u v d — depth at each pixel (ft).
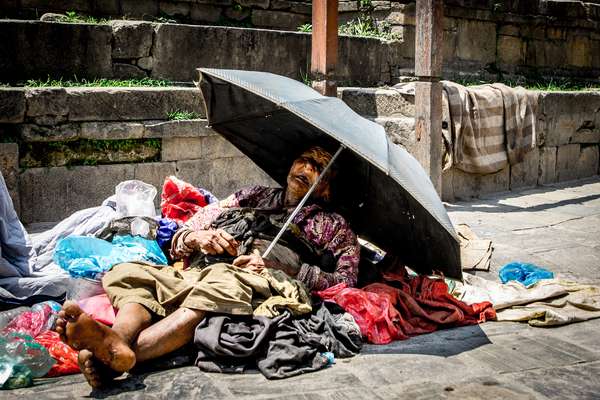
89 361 9.87
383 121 26.96
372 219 14.40
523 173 31.22
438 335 13.20
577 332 13.48
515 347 12.59
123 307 11.05
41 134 20.81
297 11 35.19
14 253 13.66
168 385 10.43
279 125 14.30
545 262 18.80
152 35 26.08
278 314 11.78
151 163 23.04
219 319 11.28
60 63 24.34
